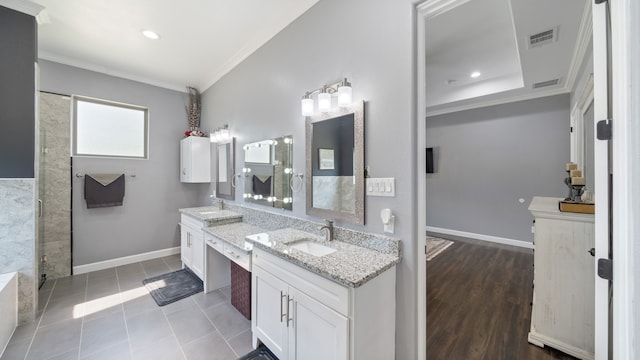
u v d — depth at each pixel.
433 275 3.07
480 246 4.27
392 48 1.53
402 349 1.50
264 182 2.67
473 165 4.77
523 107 4.21
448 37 2.70
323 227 1.81
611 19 0.92
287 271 1.55
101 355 1.78
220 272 2.79
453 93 4.39
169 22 2.40
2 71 2.00
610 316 0.96
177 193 4.01
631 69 0.80
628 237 0.83
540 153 4.07
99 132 3.41
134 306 2.42
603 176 0.97
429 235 5.01
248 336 2.00
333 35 1.90
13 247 2.10
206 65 3.29
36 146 2.17
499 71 3.61
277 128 2.48
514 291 2.65
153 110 3.77
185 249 3.27
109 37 2.65
